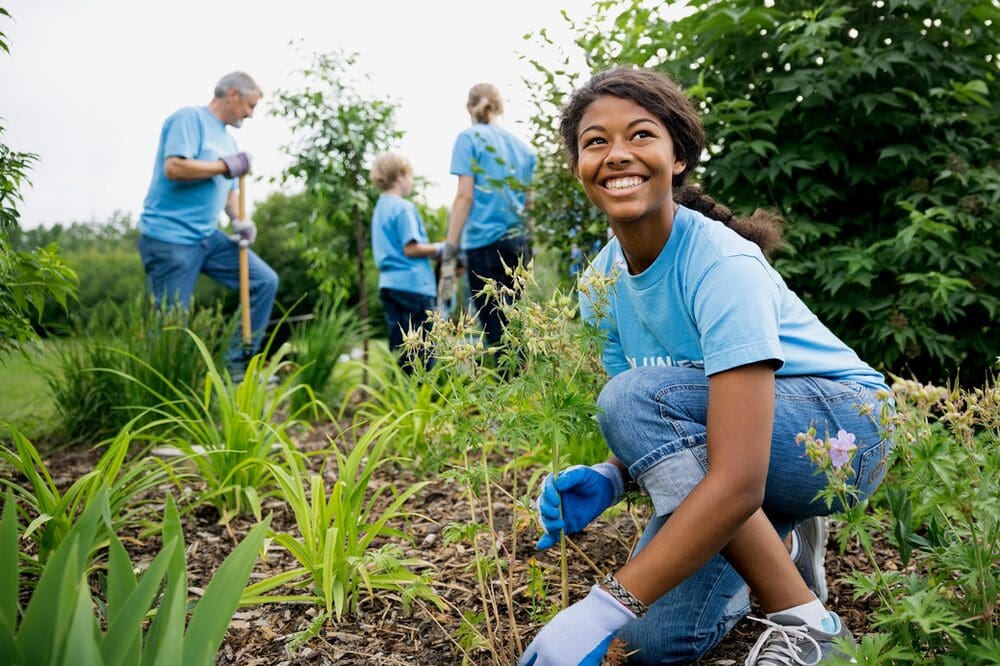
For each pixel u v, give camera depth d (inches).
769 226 75.5
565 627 54.5
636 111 60.6
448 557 93.9
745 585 71.7
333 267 288.4
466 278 219.5
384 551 78.6
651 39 140.9
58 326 166.1
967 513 52.8
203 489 116.0
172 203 193.0
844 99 123.9
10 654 39.0
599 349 62.5
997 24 125.3
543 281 132.4
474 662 70.8
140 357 154.7
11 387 196.1
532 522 92.2
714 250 61.1
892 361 120.7
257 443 110.1
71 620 40.6
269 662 72.8
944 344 120.3
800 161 121.0
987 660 51.3
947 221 121.7
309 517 85.4
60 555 42.4
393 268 214.8
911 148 121.1
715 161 128.0
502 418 62.1
